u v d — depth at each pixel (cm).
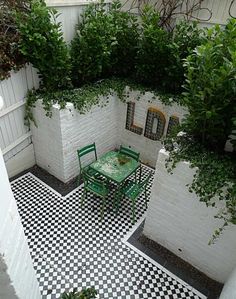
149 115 611
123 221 517
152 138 631
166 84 575
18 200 543
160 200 430
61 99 525
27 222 502
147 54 545
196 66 364
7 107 502
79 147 589
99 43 524
